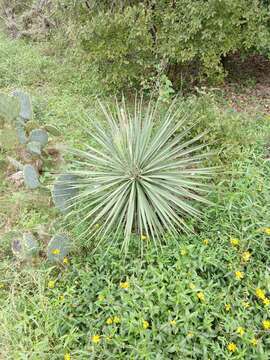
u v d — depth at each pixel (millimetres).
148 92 5102
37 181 3377
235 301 2336
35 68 6250
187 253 2570
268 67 6156
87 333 2312
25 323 2328
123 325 2256
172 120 3344
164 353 2154
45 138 3762
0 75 6059
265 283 2404
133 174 2793
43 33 7539
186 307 2264
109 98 5199
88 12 5062
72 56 5645
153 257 2596
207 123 3535
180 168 2939
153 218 2705
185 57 4594
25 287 2629
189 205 2787
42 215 3285
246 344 2162
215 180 3141
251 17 4410
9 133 3629
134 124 3008
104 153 3086
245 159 3293
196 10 4285
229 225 2715
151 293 2340
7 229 3238
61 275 2711
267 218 2742
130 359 2139
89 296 2477
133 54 4836
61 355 2221
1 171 3877
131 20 4445
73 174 3010
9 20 8312
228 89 5441
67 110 4832
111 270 2615
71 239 2822
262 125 4238
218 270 2527
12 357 2191
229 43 4590
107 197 2775
